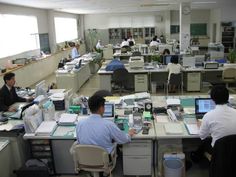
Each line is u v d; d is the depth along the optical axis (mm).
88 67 8773
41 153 3115
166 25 14859
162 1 8445
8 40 7660
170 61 6879
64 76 6773
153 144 3053
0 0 6430
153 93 6895
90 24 15539
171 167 2934
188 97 3818
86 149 2404
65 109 3602
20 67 7203
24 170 2824
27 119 2947
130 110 3479
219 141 2256
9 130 2961
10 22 7770
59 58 10914
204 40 14680
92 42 15477
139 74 6723
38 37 9742
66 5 8609
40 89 4070
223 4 11078
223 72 6430
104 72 6711
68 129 3055
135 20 15047
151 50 9195
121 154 3209
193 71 6621
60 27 12250
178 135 2779
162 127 3004
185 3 9492
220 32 13203
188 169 3258
